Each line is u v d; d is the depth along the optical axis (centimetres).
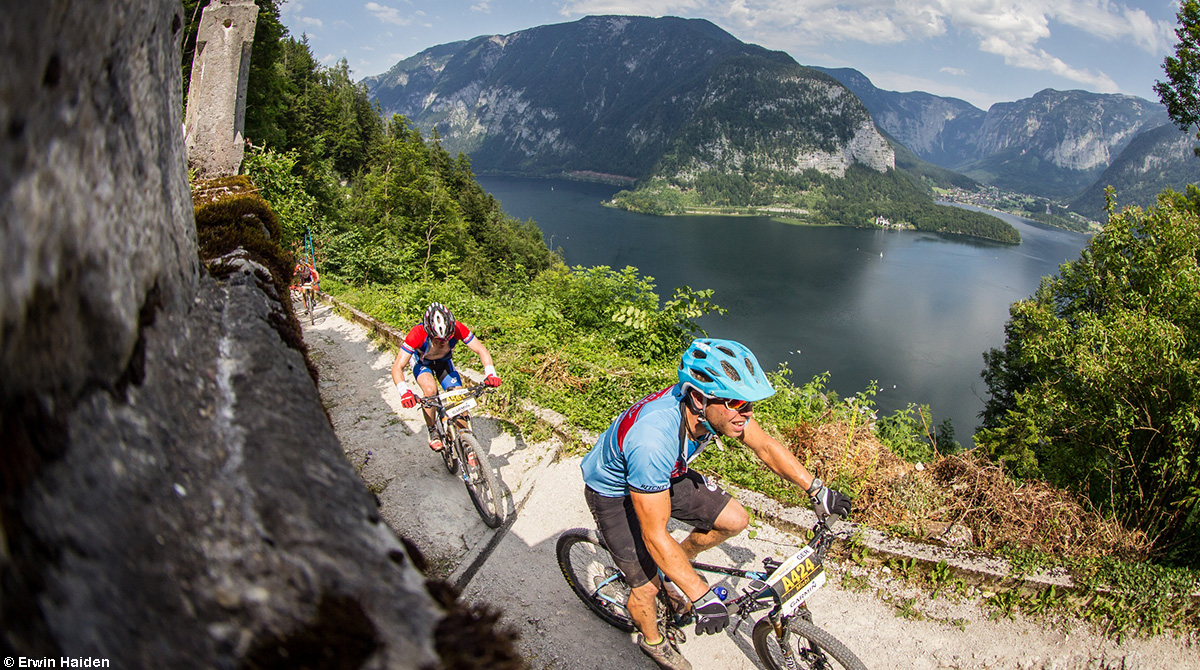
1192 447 504
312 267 1017
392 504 456
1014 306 2414
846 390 10288
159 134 125
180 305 130
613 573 343
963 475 449
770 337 12700
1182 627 368
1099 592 374
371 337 862
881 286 17988
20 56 65
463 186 8531
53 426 72
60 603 62
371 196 4353
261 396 127
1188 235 1104
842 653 265
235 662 82
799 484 281
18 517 61
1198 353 552
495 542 418
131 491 83
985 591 382
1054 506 423
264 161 1064
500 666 99
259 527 98
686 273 17800
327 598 94
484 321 848
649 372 656
